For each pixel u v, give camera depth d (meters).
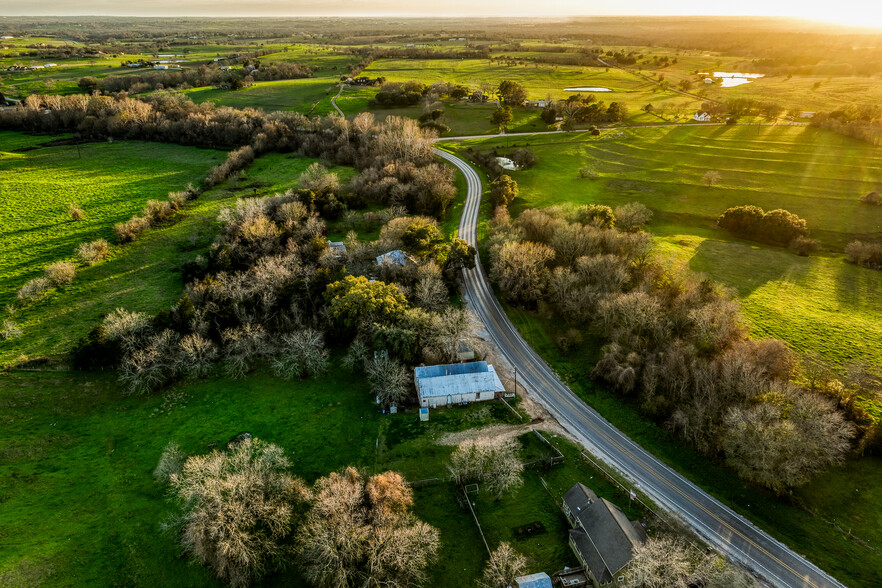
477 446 75.31
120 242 134.75
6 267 122.75
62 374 90.62
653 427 79.56
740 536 62.28
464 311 105.56
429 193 151.25
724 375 77.56
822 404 69.25
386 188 156.75
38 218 146.50
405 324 90.94
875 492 65.69
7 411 81.94
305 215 138.00
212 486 58.38
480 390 84.25
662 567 53.19
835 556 59.53
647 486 69.62
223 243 123.56
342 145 196.12
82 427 81.25
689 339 90.06
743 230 142.38
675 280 106.00
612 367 87.56
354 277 105.19
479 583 57.56
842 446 65.75
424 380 84.31
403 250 117.75
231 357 94.00
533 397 86.62
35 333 100.25
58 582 56.25
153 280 119.50
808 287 114.06
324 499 58.38
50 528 63.00
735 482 69.69
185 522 62.09
